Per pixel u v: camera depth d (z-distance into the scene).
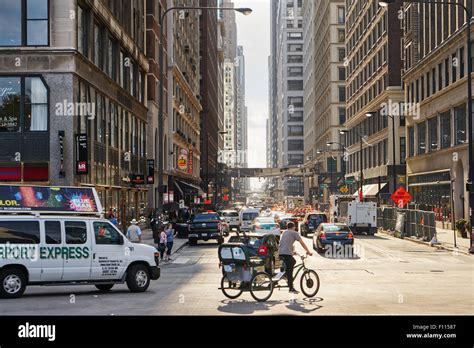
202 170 117.56
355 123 92.69
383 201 70.12
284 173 157.50
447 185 52.34
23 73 31.25
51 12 31.52
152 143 58.81
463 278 21.98
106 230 18.33
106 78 38.91
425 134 59.47
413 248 37.47
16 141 31.14
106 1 39.41
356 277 22.28
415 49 62.69
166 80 69.12
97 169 36.88
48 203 17.97
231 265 16.44
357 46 91.25
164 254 33.47
